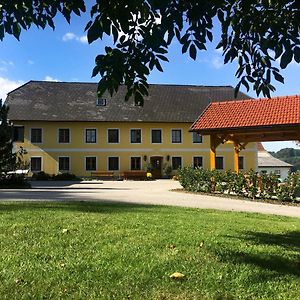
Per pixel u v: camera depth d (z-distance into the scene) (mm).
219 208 14164
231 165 48750
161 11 3295
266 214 12289
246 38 3920
